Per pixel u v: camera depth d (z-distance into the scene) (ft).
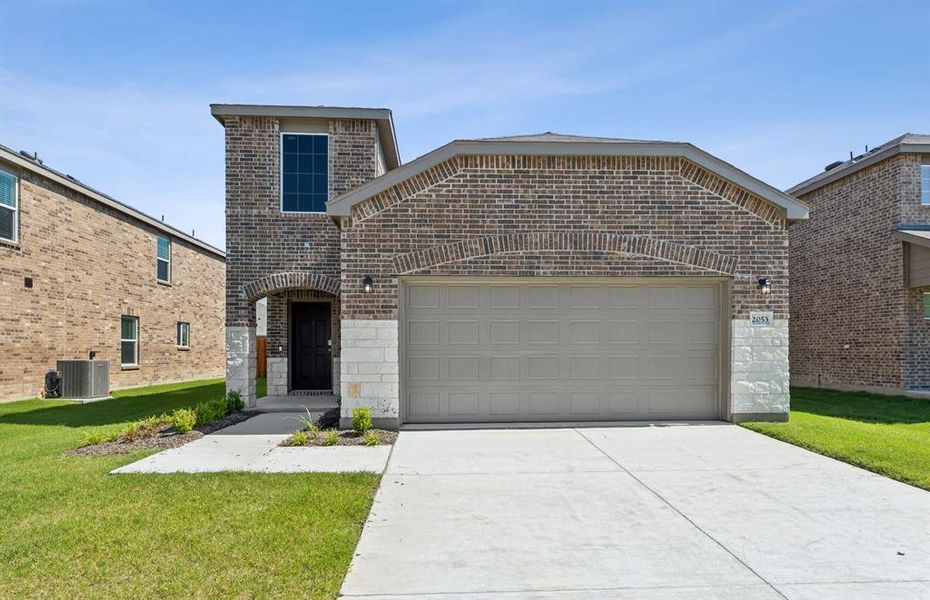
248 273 38.86
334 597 12.00
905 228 46.62
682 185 31.22
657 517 16.78
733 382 31.07
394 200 30.42
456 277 30.68
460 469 22.03
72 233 51.42
